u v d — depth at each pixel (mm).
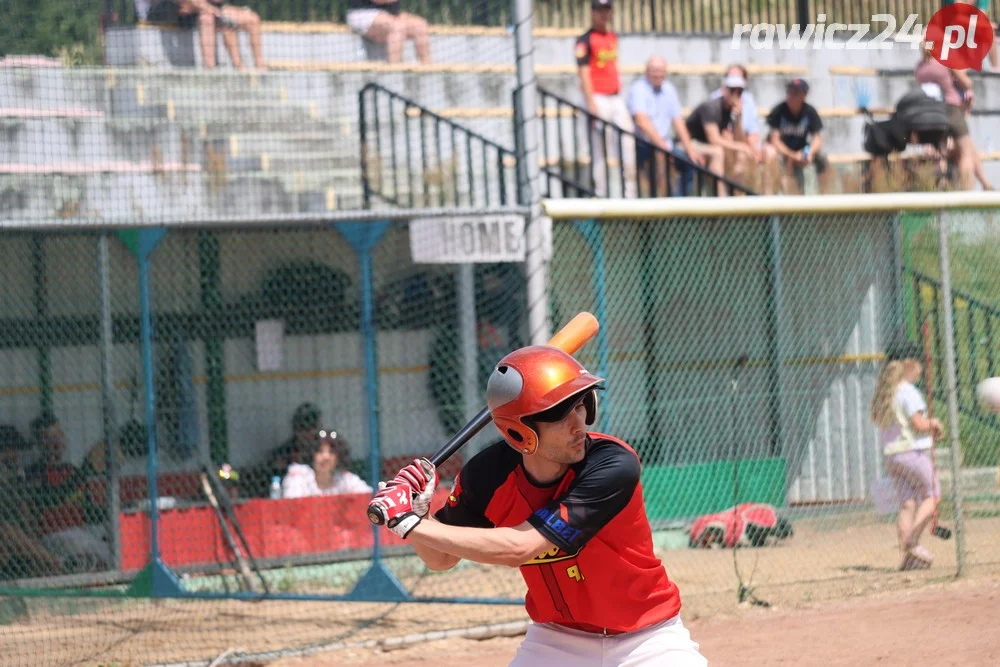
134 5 41812
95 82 40625
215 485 36781
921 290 43375
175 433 38062
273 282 39719
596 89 44500
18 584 32688
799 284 43125
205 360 38719
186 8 42219
